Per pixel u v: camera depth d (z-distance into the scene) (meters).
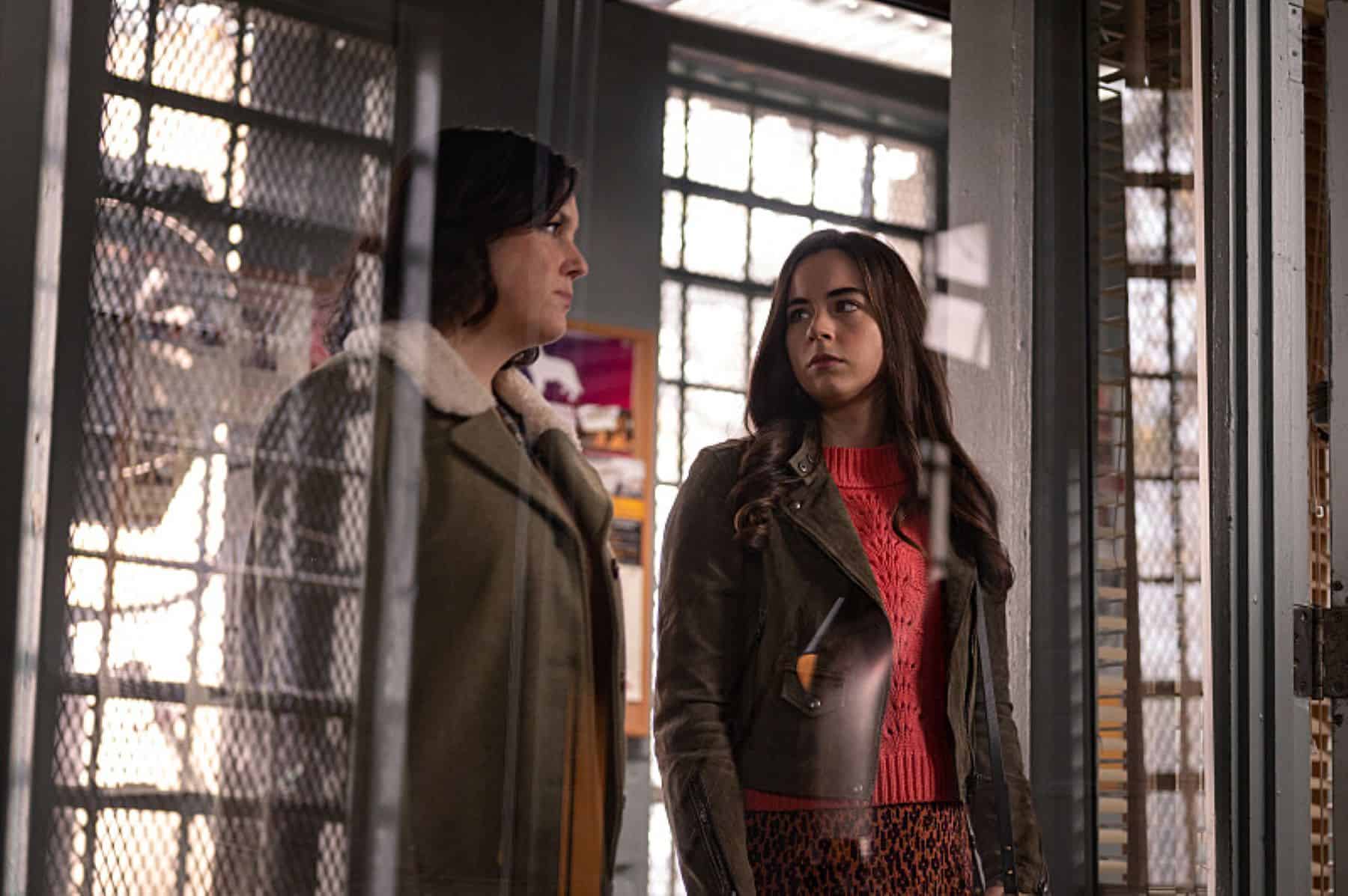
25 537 1.13
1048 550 1.43
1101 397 1.47
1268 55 1.44
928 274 1.41
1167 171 1.50
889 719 1.34
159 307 1.16
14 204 1.14
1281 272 1.42
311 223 1.20
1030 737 1.41
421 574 1.18
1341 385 1.44
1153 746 1.44
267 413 1.18
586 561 1.23
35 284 1.14
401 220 1.21
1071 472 1.45
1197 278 1.47
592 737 1.22
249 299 1.18
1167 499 1.47
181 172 1.18
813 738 1.31
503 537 1.20
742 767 1.28
